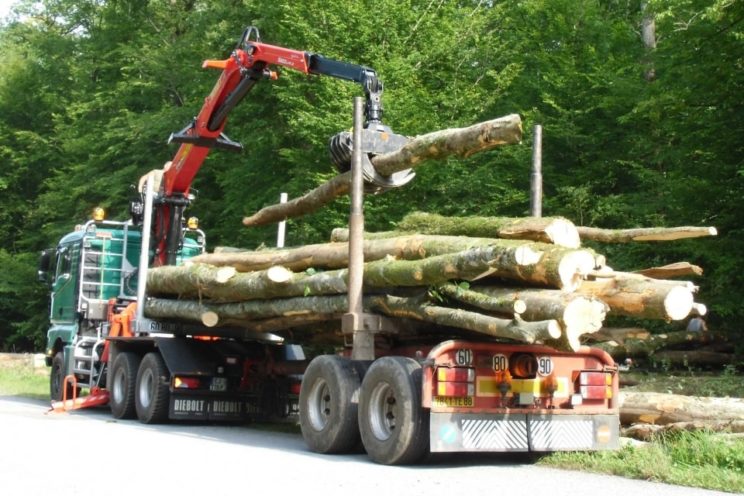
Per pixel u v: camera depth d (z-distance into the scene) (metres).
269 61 12.24
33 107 37.66
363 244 9.84
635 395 9.74
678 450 8.34
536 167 10.84
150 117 27.83
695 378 12.67
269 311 11.04
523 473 8.00
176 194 14.96
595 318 7.74
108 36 33.12
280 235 13.55
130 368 13.42
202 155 14.23
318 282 10.12
